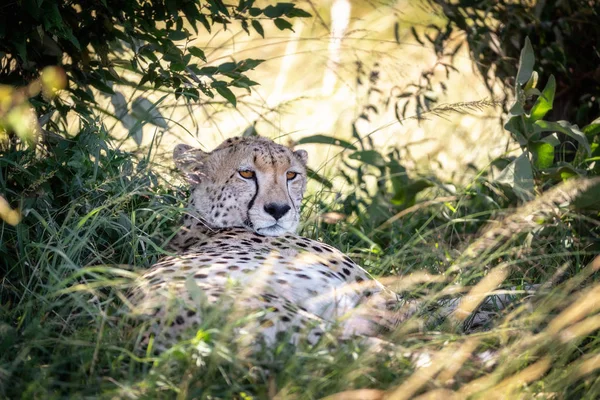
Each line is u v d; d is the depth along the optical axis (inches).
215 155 399.9
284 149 401.7
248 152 390.3
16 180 372.2
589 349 314.3
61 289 301.9
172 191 425.7
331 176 557.9
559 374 282.0
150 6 411.5
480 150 592.1
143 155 448.5
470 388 265.4
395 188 497.0
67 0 407.8
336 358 267.1
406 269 388.5
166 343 277.1
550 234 406.3
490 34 520.4
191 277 283.4
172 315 275.1
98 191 379.6
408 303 350.3
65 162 385.1
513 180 417.4
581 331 297.9
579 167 433.7
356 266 372.8
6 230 364.5
